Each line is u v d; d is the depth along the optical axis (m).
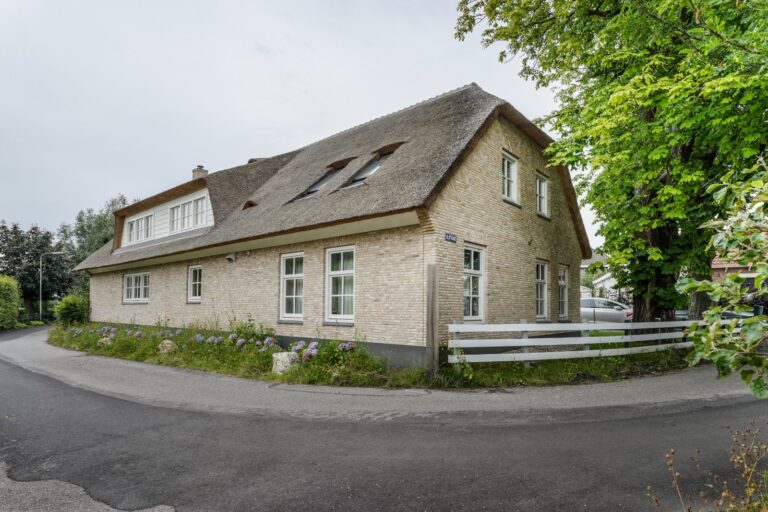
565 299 16.09
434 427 5.80
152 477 4.30
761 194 2.50
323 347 9.89
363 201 10.31
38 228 37.16
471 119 11.61
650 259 11.10
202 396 7.60
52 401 7.39
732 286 2.46
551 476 4.23
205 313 15.87
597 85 12.50
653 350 11.24
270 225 12.51
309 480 4.19
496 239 11.88
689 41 7.61
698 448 4.98
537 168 14.39
